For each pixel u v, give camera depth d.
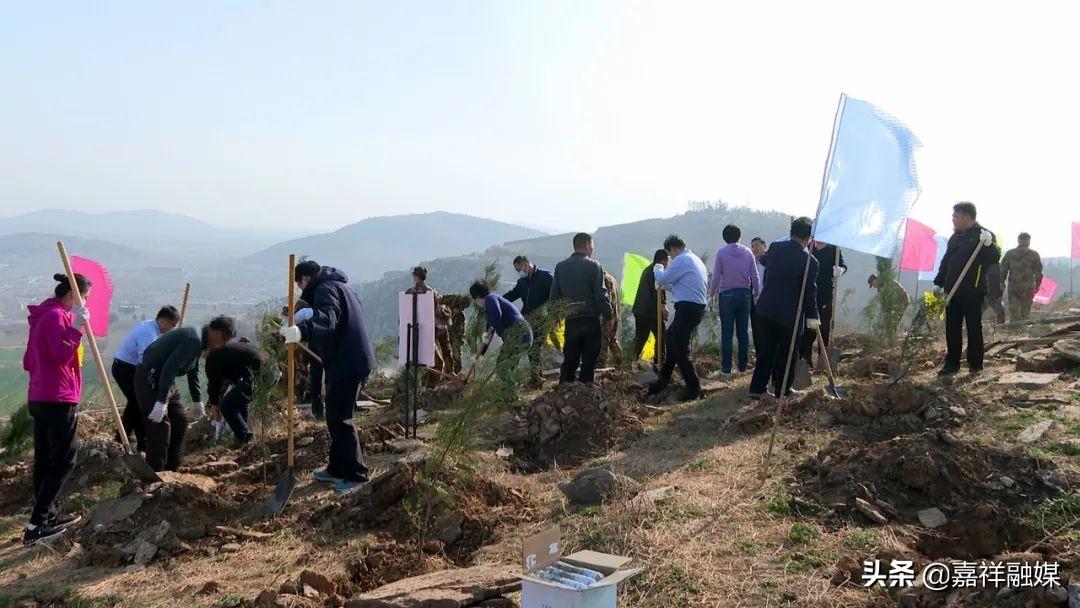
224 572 5.14
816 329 8.22
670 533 4.76
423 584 4.24
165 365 7.16
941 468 5.21
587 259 9.28
